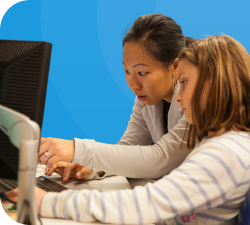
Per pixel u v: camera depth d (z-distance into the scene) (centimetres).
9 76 66
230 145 67
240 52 77
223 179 63
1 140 66
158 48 98
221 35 84
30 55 66
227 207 70
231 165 64
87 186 98
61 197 65
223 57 74
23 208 50
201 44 77
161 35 99
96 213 61
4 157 66
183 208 61
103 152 94
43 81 66
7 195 70
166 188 62
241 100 73
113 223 61
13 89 65
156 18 102
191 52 77
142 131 134
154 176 98
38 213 65
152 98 105
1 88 65
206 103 74
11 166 66
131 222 60
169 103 119
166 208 61
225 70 73
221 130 75
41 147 89
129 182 109
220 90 71
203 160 64
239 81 74
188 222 73
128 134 134
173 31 103
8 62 66
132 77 103
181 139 98
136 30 100
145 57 98
